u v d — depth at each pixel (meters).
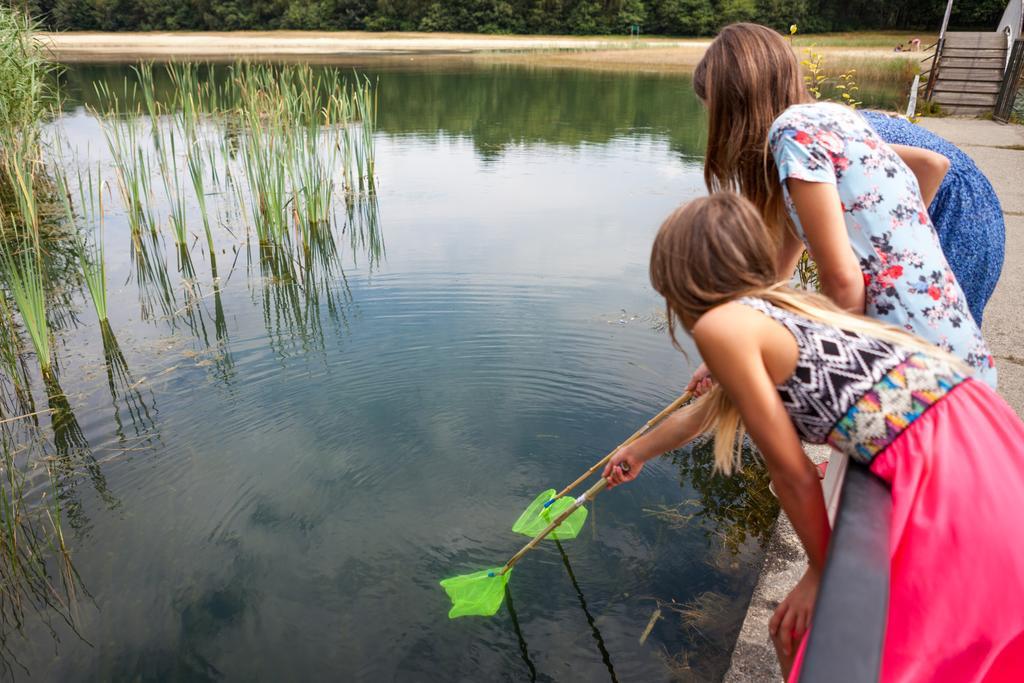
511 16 50.00
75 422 4.20
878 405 1.28
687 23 47.97
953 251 2.25
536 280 6.12
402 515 3.37
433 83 21.27
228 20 51.12
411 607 2.87
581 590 2.93
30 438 4.06
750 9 46.56
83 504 3.50
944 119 11.78
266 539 3.24
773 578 2.45
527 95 18.98
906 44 35.59
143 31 50.31
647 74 25.14
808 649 0.90
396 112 15.88
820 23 46.34
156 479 3.67
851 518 1.14
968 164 2.26
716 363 1.28
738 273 1.31
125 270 6.70
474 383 4.47
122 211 8.47
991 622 1.18
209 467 3.75
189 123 9.52
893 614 1.24
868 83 19.78
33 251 6.99
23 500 3.55
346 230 7.71
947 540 1.21
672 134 13.12
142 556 3.16
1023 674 1.17
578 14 49.44
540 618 2.80
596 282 6.05
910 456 1.26
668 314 1.44
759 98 1.76
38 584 3.02
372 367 4.71
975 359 1.76
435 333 5.18
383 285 6.16
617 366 4.65
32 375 4.79
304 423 4.11
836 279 1.62
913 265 1.70
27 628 2.80
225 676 2.57
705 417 1.93
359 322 5.43
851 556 1.04
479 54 34.34
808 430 1.36
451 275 6.30
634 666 2.57
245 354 4.98
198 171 6.91
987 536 1.19
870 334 1.34
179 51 34.38
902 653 1.22
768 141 1.72
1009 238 5.13
